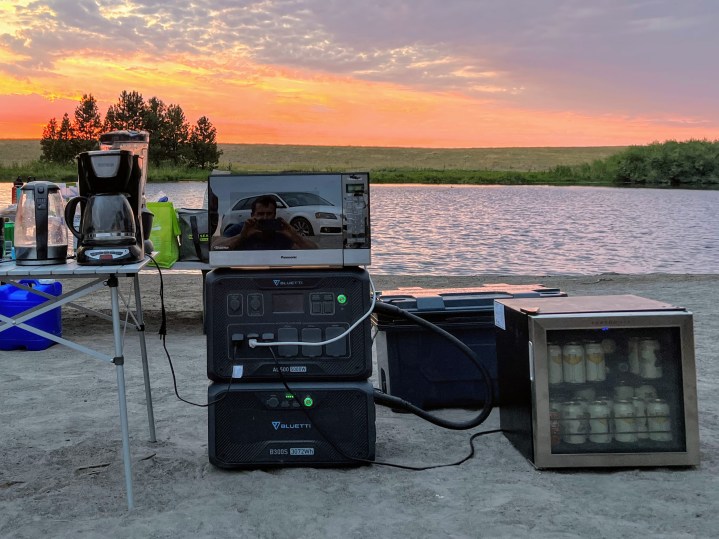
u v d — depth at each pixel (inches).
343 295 146.3
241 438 147.3
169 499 134.1
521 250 776.9
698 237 946.7
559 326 144.4
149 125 5354.3
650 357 147.9
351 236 144.6
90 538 117.6
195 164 5575.8
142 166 165.3
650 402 147.7
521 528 118.9
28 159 5147.6
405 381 189.2
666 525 119.2
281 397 146.8
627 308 149.5
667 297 391.2
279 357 146.6
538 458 145.3
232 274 146.1
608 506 127.5
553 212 1535.4
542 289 203.5
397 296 193.6
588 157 5738.2
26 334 268.1
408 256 714.8
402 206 1788.9
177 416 188.4
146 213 163.8
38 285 275.7
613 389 149.5
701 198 2281.0
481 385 189.5
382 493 135.3
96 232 133.6
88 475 146.9
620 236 962.7
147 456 157.9
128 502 129.2
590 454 145.0
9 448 163.9
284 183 144.3
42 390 213.9
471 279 486.9
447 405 190.5
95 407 196.9
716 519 121.3
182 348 276.5
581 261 682.2
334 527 120.6
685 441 145.8
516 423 158.1
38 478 145.5
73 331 310.0
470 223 1199.6
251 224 144.4
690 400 145.6
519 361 153.3
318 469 148.6
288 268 147.6
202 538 117.0
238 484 140.9
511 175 4520.2
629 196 2472.9
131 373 235.9
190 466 151.6
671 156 3727.9
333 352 146.5
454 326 186.4
